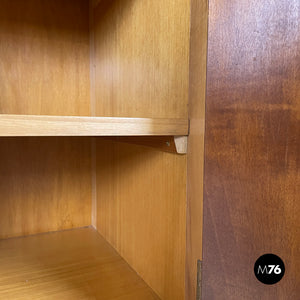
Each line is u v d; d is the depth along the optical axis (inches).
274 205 18.5
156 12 26.9
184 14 23.1
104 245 39.8
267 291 19.1
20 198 41.7
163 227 27.4
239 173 18.8
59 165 43.7
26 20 39.4
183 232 24.3
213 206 19.7
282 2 17.4
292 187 18.3
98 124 19.9
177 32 24.0
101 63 40.1
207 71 19.3
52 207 43.8
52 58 41.5
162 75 26.4
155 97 27.7
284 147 18.1
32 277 31.4
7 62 38.8
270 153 18.2
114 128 20.4
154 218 28.9
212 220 19.8
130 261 34.3
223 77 18.8
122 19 33.4
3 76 38.7
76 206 45.5
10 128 17.4
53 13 40.9
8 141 40.1
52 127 18.5
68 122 19.0
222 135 19.1
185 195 23.9
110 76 37.5
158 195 28.1
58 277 31.5
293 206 18.5
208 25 19.1
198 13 20.7
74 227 45.6
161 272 27.9
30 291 28.9
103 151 41.3
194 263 22.1
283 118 17.9
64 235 42.9
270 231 18.7
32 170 42.0
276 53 17.7
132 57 31.7
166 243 27.0
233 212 19.2
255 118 18.3
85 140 45.2
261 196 18.6
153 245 29.2
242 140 18.6
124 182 35.3
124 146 35.0
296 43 17.4
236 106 18.6
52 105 42.2
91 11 42.6
